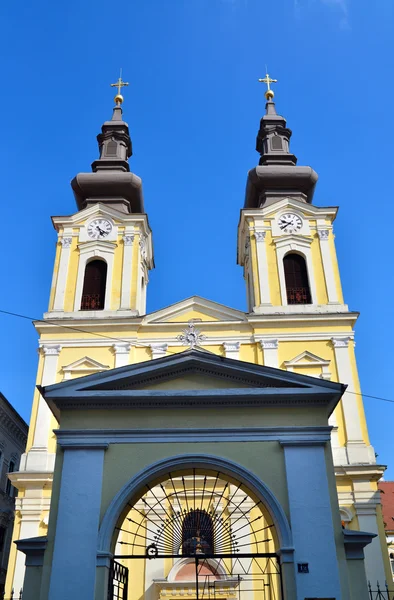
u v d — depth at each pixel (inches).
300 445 626.5
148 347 1248.2
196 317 1286.9
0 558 1472.7
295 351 1238.3
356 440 1141.1
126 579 666.2
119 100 1738.4
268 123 1664.6
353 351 1240.2
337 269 1359.5
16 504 1092.5
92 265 1381.6
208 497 1059.9
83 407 645.9
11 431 1596.9
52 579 568.1
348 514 1073.5
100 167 1553.9
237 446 628.4
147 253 1519.4
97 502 601.6
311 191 1542.8
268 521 633.0
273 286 1331.2
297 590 560.1
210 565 1010.7
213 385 663.1
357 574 579.8
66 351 1245.7
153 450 626.5
